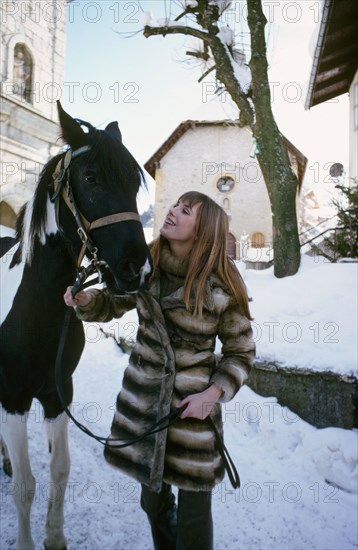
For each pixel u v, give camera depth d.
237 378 1.39
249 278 5.00
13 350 1.80
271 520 2.26
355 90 9.73
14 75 10.77
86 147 1.60
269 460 2.83
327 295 3.78
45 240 1.77
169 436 1.46
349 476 2.51
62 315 1.84
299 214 23.39
